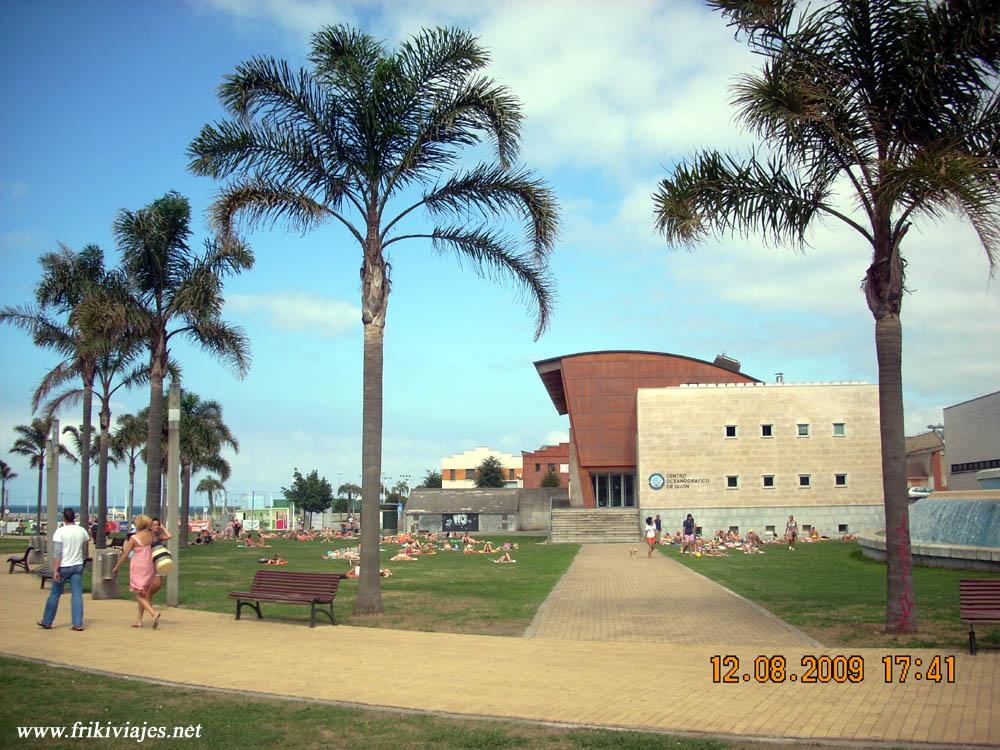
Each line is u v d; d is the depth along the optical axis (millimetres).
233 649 12148
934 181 11656
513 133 16406
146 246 27781
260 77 16234
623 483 60719
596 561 32125
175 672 10438
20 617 15453
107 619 15281
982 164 11766
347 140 16672
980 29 11852
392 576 25219
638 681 9922
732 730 7723
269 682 9883
